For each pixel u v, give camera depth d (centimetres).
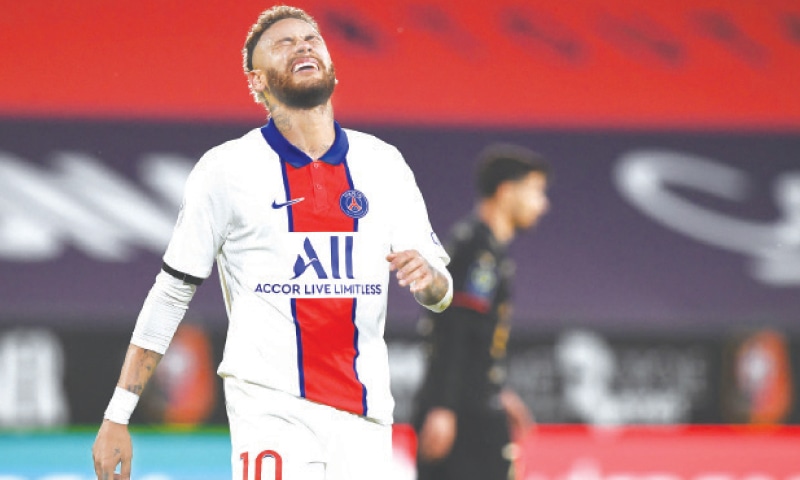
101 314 1823
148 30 1881
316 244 836
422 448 1692
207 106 1878
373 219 848
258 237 835
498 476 1697
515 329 1870
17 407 1792
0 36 1850
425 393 1700
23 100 1844
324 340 837
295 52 845
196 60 1884
